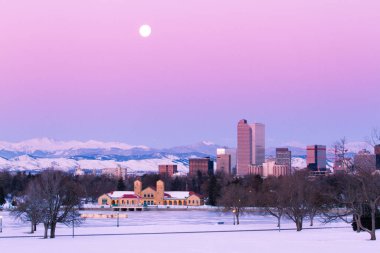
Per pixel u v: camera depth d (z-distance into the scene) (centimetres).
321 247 10969
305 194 19188
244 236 14462
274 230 18038
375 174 16175
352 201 13362
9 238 15612
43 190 18612
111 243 12669
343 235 14150
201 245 11775
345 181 17138
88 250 11050
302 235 14450
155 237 14662
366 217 15775
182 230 18688
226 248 11069
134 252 10569
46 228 15712
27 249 11488
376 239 12731
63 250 11144
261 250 10625
